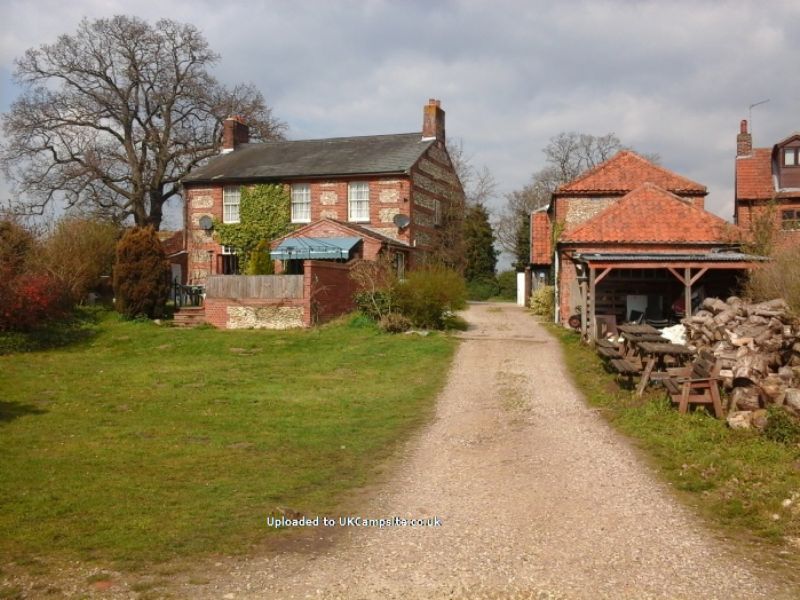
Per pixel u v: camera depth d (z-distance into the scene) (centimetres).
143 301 2789
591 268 2125
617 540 667
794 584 564
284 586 574
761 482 826
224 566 621
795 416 1030
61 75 4622
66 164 4688
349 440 1142
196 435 1175
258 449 1082
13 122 4562
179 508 791
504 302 4697
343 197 3597
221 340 2383
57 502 812
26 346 2291
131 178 4819
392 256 3105
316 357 2072
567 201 3016
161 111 4841
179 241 4438
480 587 564
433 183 3925
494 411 1353
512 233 6366
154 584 581
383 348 2152
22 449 1071
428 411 1373
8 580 592
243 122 4384
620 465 938
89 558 641
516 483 875
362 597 550
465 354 2058
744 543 658
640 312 2620
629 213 2633
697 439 1018
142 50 4681
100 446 1095
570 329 2594
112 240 3219
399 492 855
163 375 1811
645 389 1392
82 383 1700
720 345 1374
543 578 580
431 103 3941
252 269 3188
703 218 2600
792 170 3306
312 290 2588
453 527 715
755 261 2025
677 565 604
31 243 2877
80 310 2872
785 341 1271
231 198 3794
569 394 1485
